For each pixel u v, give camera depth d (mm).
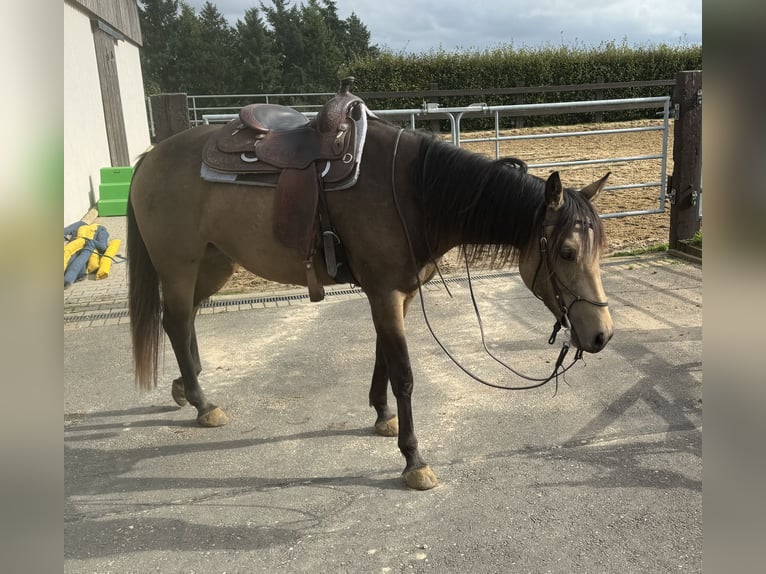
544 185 2293
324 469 2617
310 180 2400
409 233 2379
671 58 16641
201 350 4047
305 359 3842
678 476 2424
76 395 3434
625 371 3420
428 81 16266
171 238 2812
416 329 4242
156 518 2291
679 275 5180
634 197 8109
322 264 2559
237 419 3104
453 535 2131
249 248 2623
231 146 2604
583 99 16234
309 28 47094
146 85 38656
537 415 2984
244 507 2350
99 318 4711
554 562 1971
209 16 55531
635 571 1916
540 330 4129
